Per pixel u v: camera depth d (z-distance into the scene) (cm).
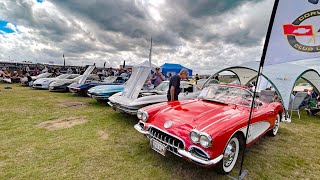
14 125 431
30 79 1281
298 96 636
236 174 265
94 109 627
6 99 757
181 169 268
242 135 276
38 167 257
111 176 245
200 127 234
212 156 221
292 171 281
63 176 239
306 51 227
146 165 275
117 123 473
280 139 421
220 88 388
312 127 530
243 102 339
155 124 279
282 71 678
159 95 503
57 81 1048
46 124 448
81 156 294
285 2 235
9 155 286
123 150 321
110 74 1764
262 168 286
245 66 777
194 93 570
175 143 251
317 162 311
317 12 221
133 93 502
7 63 2772
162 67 1766
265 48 249
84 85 849
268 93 656
